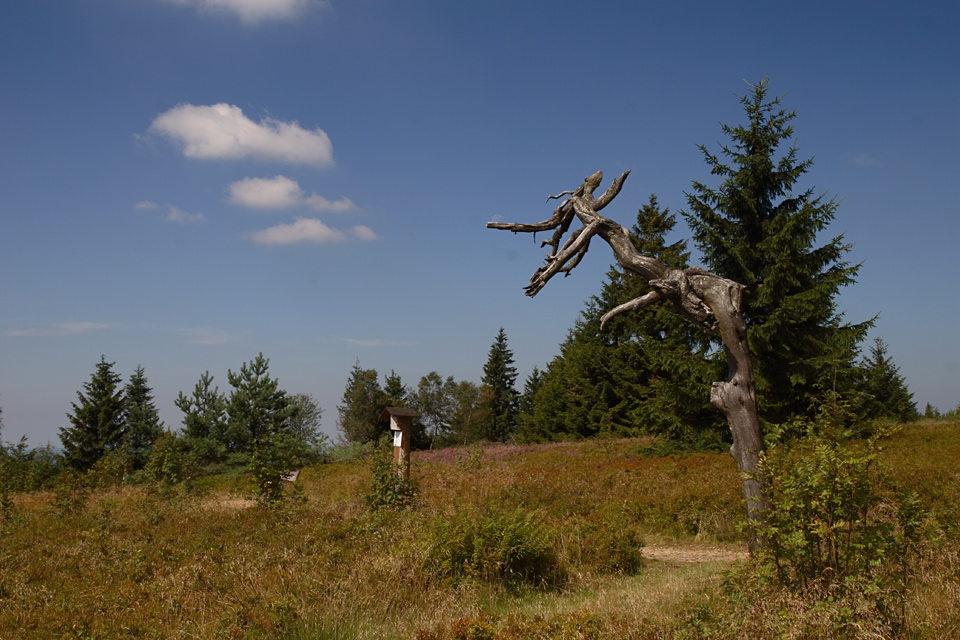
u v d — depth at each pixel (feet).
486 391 204.74
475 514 30.14
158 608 21.30
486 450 100.73
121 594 22.95
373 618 20.24
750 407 19.42
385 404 172.96
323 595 21.47
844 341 67.36
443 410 203.10
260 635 18.53
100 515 41.27
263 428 89.76
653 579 25.88
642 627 16.33
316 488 57.88
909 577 16.70
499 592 23.56
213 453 86.84
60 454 120.16
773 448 17.22
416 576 23.68
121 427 124.47
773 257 70.33
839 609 13.98
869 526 15.76
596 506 41.45
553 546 27.61
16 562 27.76
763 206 74.84
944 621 14.51
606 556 27.94
